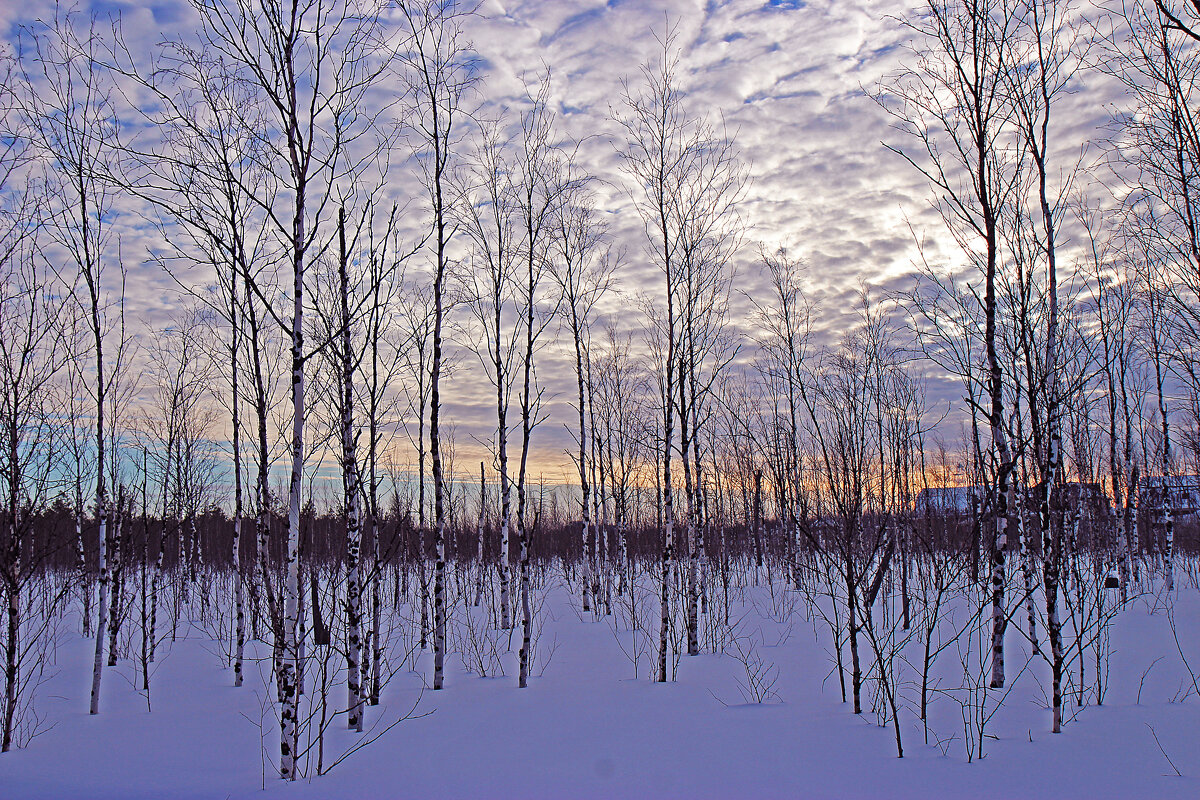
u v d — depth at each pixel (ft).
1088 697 30.25
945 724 27.61
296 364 26.78
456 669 44.27
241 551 57.31
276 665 28.40
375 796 22.21
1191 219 26.17
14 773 25.54
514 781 23.31
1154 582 71.20
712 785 22.21
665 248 45.21
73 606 71.26
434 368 39.78
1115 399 66.74
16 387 32.81
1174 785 20.42
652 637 51.80
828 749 25.17
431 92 38.47
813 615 54.19
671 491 41.11
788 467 71.61
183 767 26.00
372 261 35.32
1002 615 31.55
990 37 31.96
